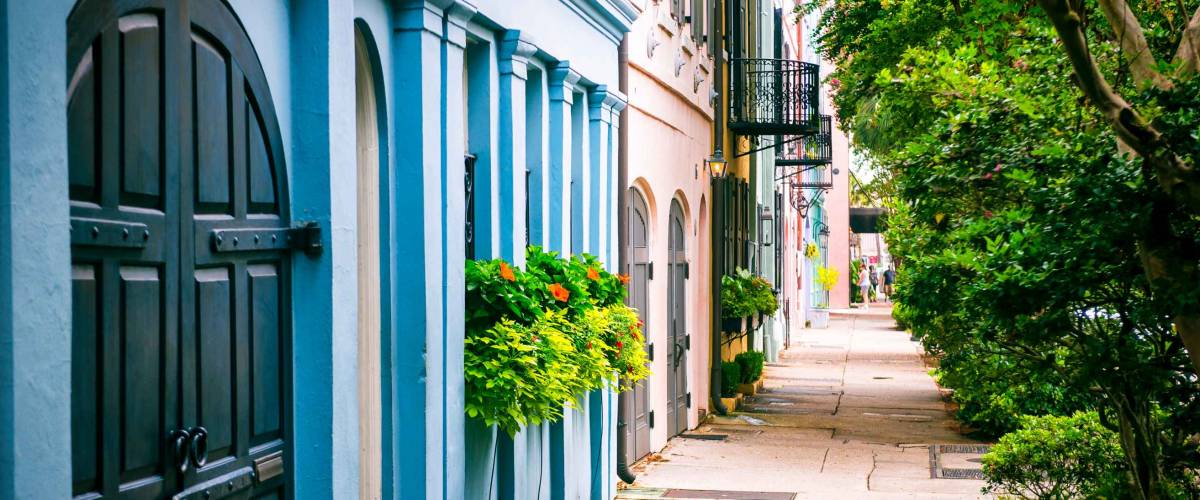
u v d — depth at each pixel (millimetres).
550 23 8656
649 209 13320
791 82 19547
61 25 3463
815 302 51094
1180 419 6340
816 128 19375
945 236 7211
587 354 8062
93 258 3713
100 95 3738
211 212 4449
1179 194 5293
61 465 3455
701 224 17078
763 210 25141
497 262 7340
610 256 10547
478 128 7621
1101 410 7223
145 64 3992
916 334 9508
